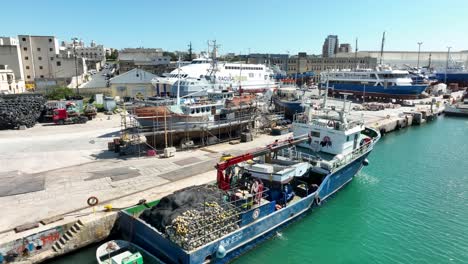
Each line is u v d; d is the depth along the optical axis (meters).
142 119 29.92
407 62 175.25
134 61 116.62
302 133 26.45
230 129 34.81
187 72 58.88
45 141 32.03
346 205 22.27
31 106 41.22
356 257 16.64
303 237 18.34
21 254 14.18
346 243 17.84
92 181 21.41
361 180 27.03
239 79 65.00
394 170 29.66
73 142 31.75
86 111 44.09
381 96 73.56
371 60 144.62
